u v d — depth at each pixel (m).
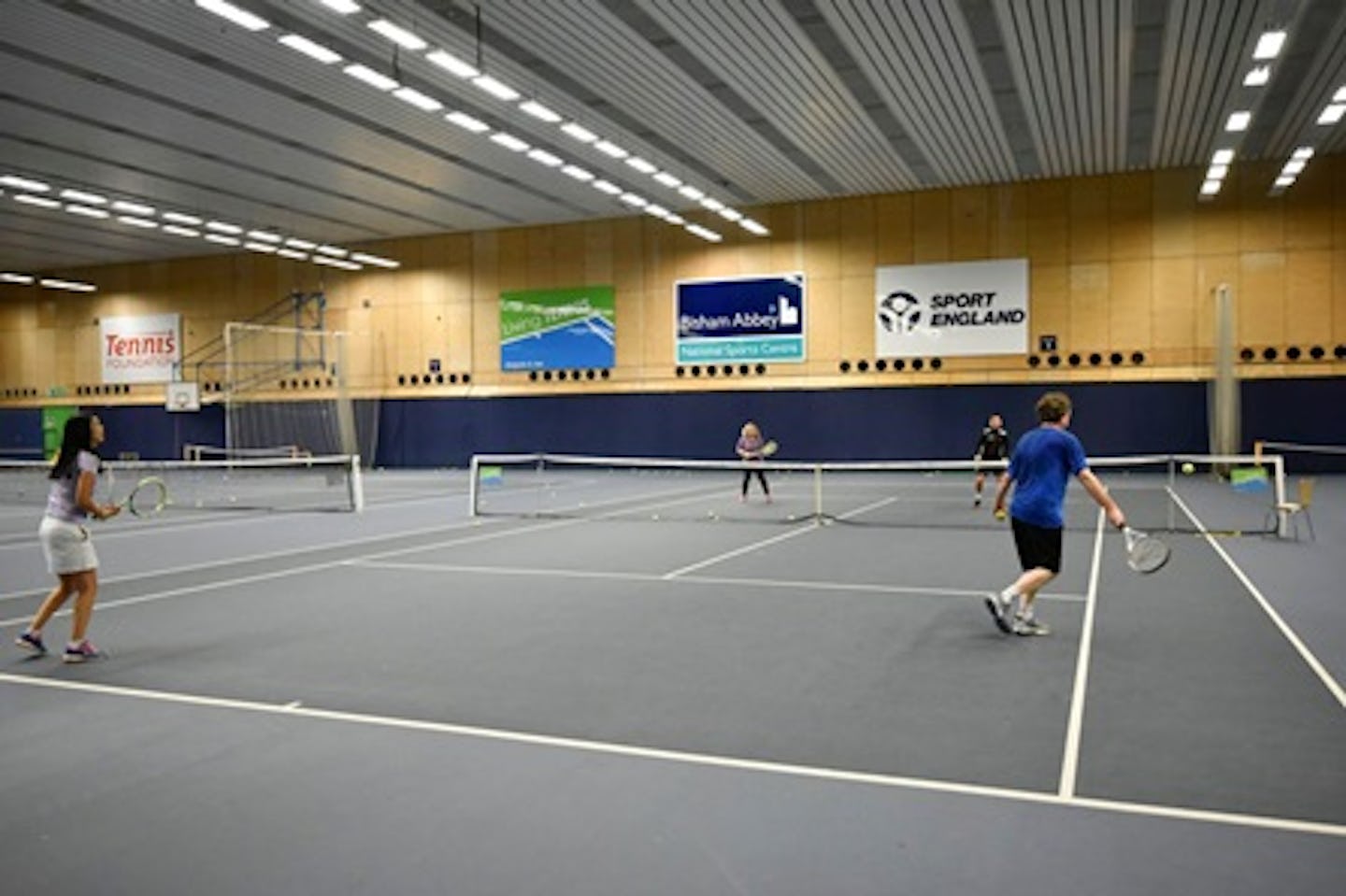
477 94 19.80
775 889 3.46
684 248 30.50
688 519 16.30
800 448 29.27
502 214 30.64
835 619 8.06
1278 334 25.30
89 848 3.88
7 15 15.87
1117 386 26.47
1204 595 8.85
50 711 5.72
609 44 17.19
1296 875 3.50
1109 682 6.09
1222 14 15.95
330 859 3.77
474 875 3.62
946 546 12.46
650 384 30.89
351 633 7.72
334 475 29.52
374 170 25.30
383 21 14.28
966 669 6.45
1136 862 3.63
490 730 5.32
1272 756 4.74
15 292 39.19
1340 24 16.62
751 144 23.47
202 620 8.23
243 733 5.29
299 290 35.16
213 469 34.66
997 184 27.38
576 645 7.27
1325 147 24.12
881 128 22.52
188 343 36.59
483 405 32.84
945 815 4.09
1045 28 16.59
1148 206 26.23
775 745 5.02
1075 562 10.95
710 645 7.23
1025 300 27.20
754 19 16.14
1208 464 25.73
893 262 28.33
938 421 27.95
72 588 7.01
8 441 39.38
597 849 3.82
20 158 23.61
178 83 18.95
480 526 15.35
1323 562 10.66
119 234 31.84
